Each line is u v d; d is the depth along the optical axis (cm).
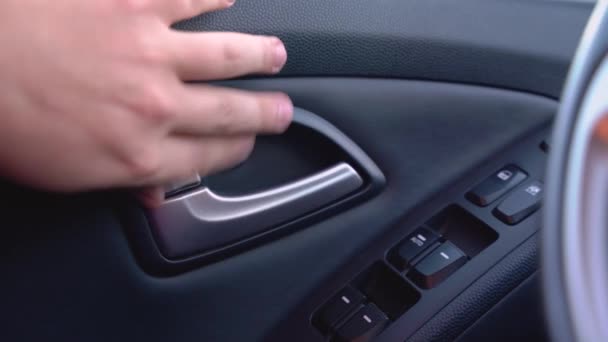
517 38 75
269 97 59
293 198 68
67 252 60
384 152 72
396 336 67
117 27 49
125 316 64
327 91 70
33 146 48
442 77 73
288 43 66
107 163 50
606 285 44
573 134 47
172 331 67
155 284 65
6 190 56
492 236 71
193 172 55
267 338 70
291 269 69
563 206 46
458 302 68
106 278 62
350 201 71
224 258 67
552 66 76
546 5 78
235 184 68
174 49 51
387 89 72
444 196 73
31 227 58
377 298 70
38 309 61
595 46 48
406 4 72
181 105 51
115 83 49
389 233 72
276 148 70
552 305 44
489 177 74
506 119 75
